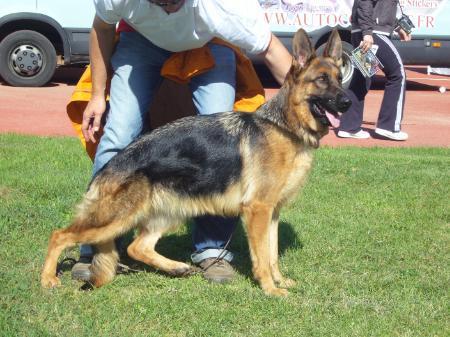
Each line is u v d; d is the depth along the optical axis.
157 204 4.59
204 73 4.71
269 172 4.52
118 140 4.64
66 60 9.72
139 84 4.67
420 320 4.33
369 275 4.76
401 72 7.91
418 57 10.37
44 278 4.54
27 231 5.07
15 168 6.13
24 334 4.09
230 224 4.78
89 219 4.51
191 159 4.54
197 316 4.32
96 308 4.36
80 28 9.64
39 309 4.31
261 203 4.54
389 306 4.44
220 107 4.70
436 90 11.73
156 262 4.71
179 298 4.47
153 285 4.62
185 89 4.91
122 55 4.68
